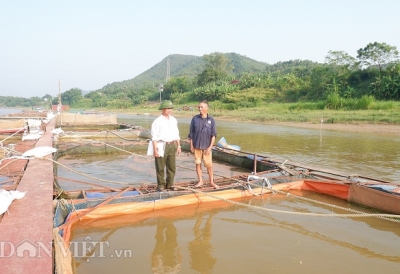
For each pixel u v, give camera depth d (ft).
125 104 269.64
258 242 15.02
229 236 15.66
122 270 12.40
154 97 278.05
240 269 12.53
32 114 100.73
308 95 156.66
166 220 17.67
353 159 37.24
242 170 31.42
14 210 14.05
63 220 16.10
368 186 20.76
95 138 52.31
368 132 69.97
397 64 128.98
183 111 170.71
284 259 13.39
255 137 61.36
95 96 362.53
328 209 19.92
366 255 13.88
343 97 130.93
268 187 22.31
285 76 185.57
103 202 17.42
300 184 24.12
